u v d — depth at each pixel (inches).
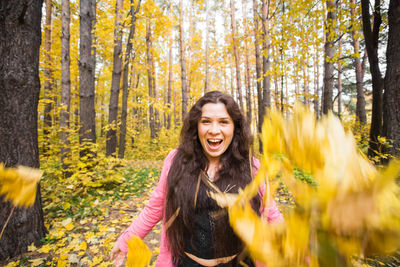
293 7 197.5
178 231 39.5
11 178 10.5
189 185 38.8
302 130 7.9
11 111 82.3
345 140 7.5
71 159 171.6
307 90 583.5
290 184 7.6
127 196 159.9
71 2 306.2
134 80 549.3
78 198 143.2
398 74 119.8
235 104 41.5
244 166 40.0
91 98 212.4
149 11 266.1
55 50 362.9
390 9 123.9
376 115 150.8
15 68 82.4
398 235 5.1
